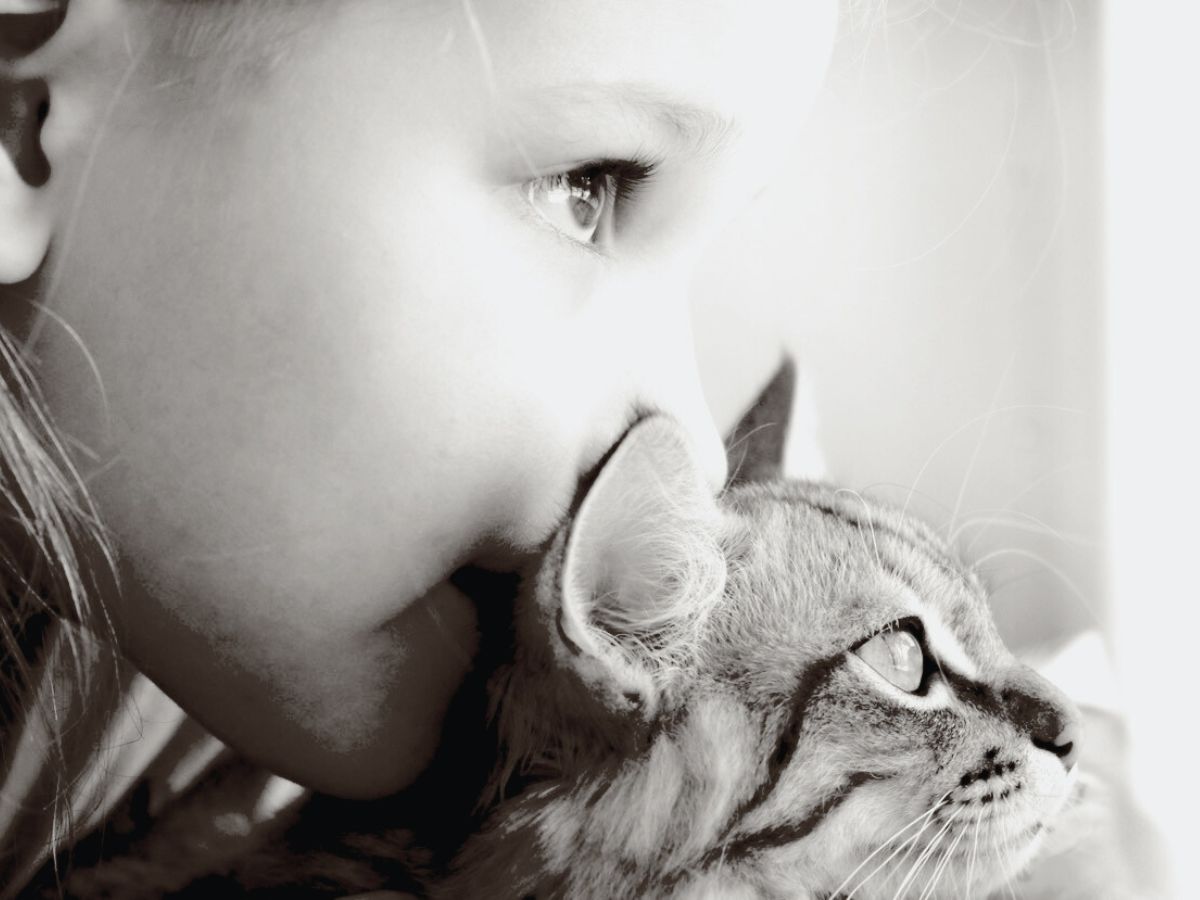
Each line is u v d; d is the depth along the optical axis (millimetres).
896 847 383
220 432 333
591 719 359
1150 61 449
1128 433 453
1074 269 456
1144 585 450
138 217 327
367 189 323
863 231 460
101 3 323
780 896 374
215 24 322
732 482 439
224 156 324
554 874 362
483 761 370
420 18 322
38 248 331
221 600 345
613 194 354
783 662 380
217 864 404
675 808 365
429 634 354
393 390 329
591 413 351
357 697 355
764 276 461
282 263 325
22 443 341
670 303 370
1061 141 454
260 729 363
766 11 342
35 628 395
